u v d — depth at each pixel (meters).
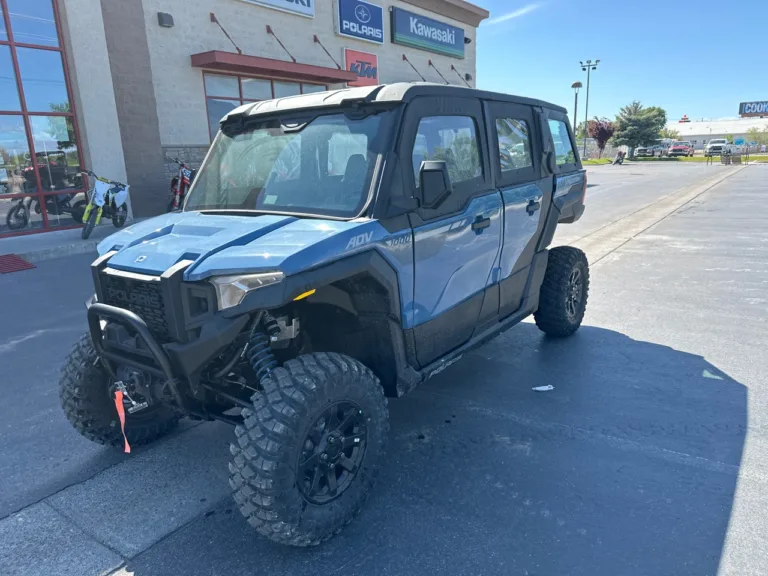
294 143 3.48
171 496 3.30
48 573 2.70
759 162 46.50
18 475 3.54
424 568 2.65
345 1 20.23
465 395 4.47
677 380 4.60
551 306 5.33
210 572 2.68
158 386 3.02
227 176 3.71
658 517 2.93
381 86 3.41
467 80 28.50
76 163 13.75
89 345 3.48
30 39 12.71
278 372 2.75
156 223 3.47
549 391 4.48
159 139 15.04
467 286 3.87
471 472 3.41
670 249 9.89
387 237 3.03
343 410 2.88
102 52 13.67
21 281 8.88
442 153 3.58
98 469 3.60
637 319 6.18
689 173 32.50
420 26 24.08
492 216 3.97
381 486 3.30
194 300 2.63
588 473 3.35
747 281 7.57
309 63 19.30
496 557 2.70
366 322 3.24
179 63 15.34
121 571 2.71
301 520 2.66
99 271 2.99
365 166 3.15
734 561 2.60
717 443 3.62
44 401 4.57
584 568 2.60
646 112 70.31
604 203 17.59
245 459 2.55
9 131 12.62
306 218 3.13
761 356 5.04
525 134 4.64
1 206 12.56
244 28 16.92
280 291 2.53
